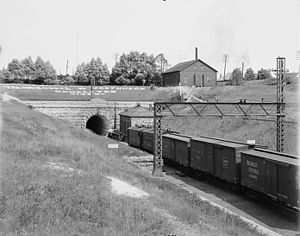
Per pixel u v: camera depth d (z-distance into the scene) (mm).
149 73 107938
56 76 114875
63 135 37031
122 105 69750
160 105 33250
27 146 25109
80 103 66625
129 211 14258
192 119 62281
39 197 14406
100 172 20953
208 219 16359
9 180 16203
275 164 22094
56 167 20469
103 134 72438
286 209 22688
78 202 14391
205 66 90250
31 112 47719
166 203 16953
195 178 34250
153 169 33500
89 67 112625
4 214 12523
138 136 51219
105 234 11930
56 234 11406
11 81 106438
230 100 64875
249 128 47438
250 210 23469
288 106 49594
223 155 28734
